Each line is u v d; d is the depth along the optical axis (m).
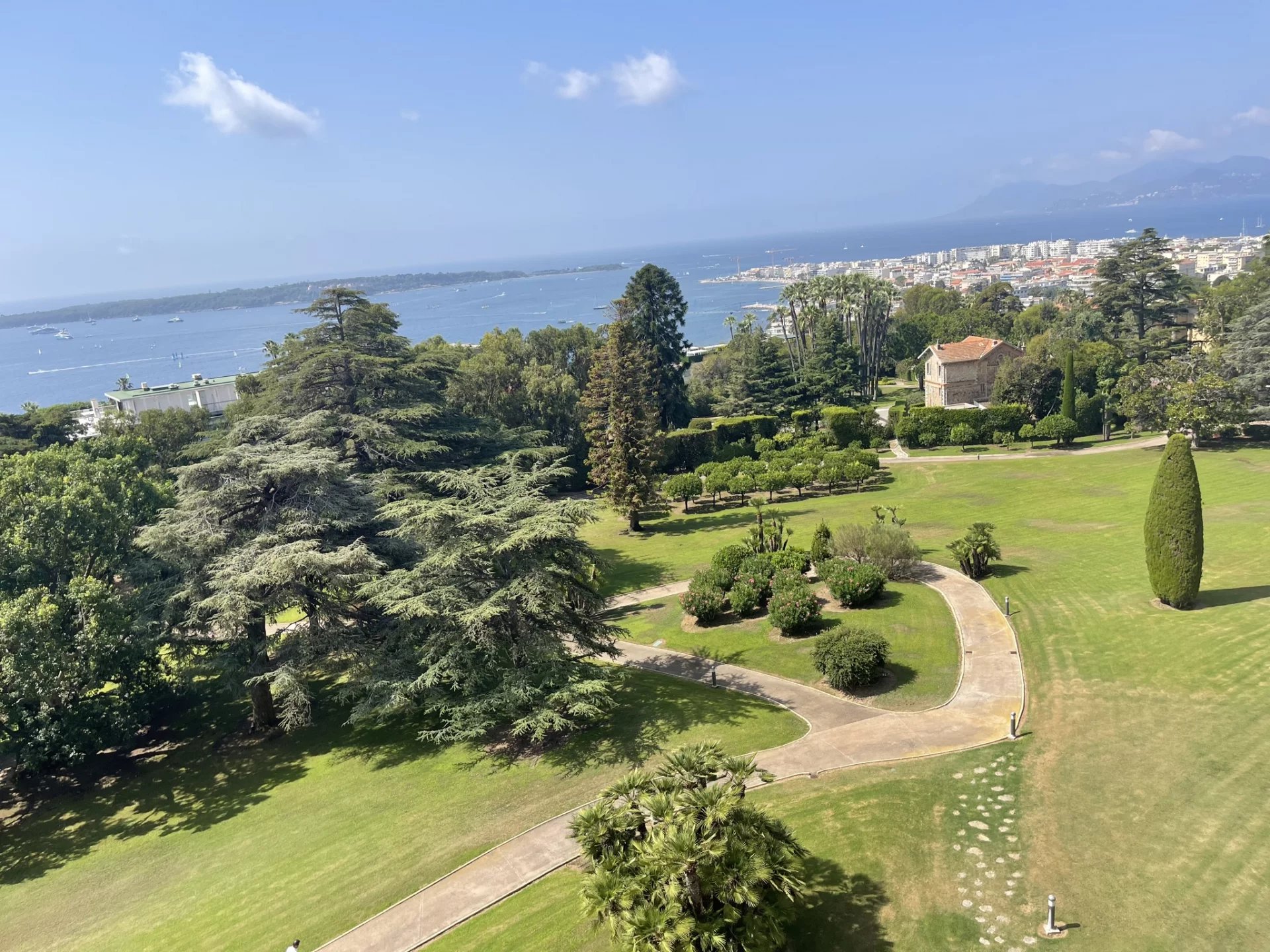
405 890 15.30
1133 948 10.91
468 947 13.34
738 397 76.94
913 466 56.28
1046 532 35.06
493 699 19.86
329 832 18.09
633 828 12.62
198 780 22.22
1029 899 12.23
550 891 14.52
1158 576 22.80
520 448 41.59
